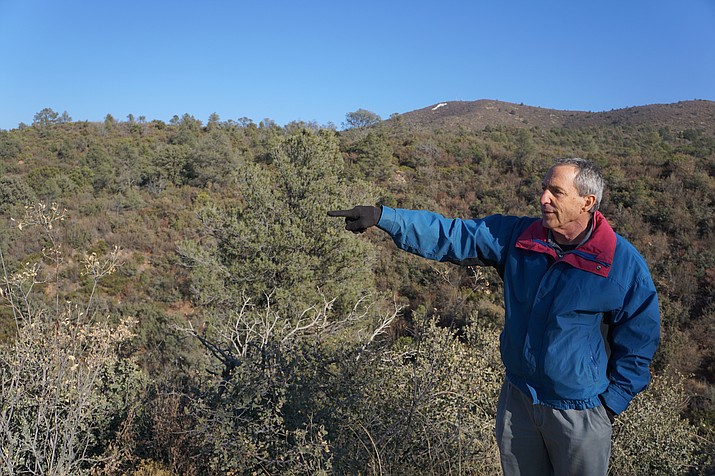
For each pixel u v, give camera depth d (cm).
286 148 1185
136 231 2572
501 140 4391
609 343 174
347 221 193
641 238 2167
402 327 961
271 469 306
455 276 1541
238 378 335
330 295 1046
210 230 1132
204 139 3916
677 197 2406
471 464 303
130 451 360
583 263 165
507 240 186
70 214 2716
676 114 7481
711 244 2047
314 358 354
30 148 4416
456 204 2822
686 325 1606
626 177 2750
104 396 405
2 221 2242
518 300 179
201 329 1201
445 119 9181
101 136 5153
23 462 295
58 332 325
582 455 171
